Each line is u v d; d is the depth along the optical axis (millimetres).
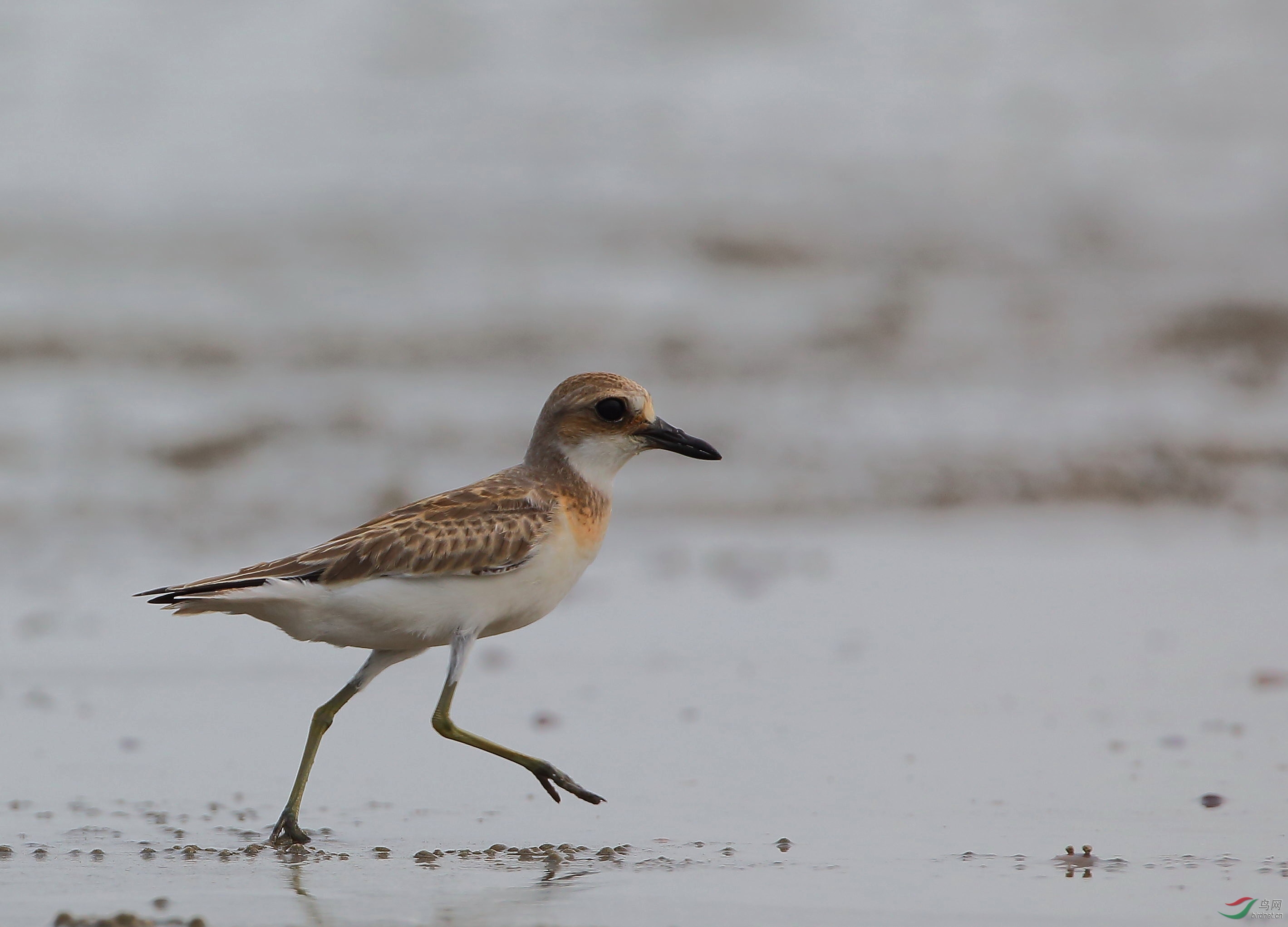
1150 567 13680
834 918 5691
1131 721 8984
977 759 8203
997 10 32594
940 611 12039
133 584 12805
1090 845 6680
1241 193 27078
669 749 8484
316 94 29156
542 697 9680
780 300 22688
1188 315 22453
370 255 23828
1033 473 17078
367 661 7086
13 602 12133
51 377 19219
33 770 7992
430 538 6746
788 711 9297
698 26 31469
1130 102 30125
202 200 25469
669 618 11844
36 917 5602
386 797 7629
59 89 28656
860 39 31812
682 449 7410
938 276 23844
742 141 28031
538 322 21500
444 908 5793
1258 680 9906
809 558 14023
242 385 19172
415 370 19938
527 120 28484
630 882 6172
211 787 7770
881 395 19500
